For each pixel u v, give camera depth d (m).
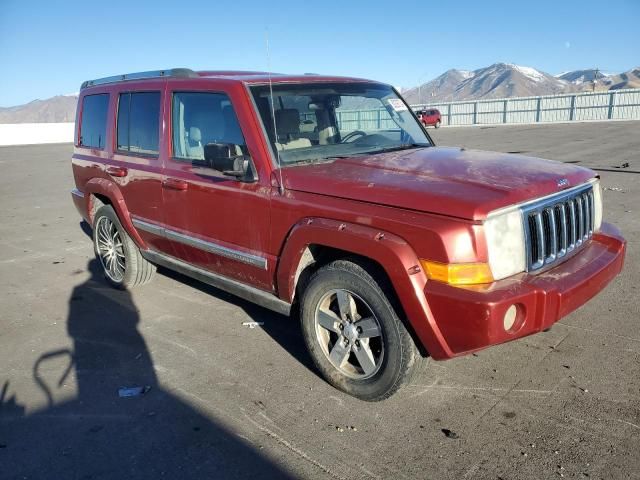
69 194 12.92
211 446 2.92
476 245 2.68
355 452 2.80
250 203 3.62
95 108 5.55
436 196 2.80
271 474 2.67
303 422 3.09
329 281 3.21
